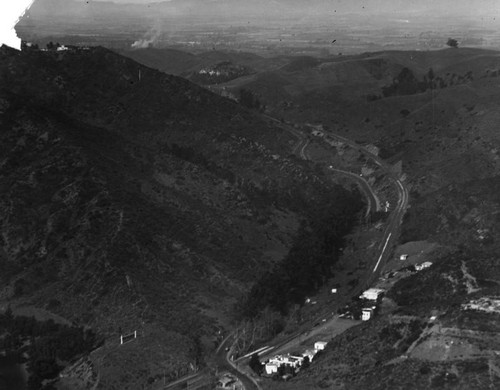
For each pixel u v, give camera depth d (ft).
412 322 450.30
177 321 541.34
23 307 568.41
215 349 518.78
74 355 515.91
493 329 417.08
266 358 495.82
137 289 560.20
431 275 531.09
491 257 536.01
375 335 456.86
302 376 450.30
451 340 416.46
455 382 389.19
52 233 621.72
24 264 607.78
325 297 589.73
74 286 570.87
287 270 610.65
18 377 504.84
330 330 524.11
